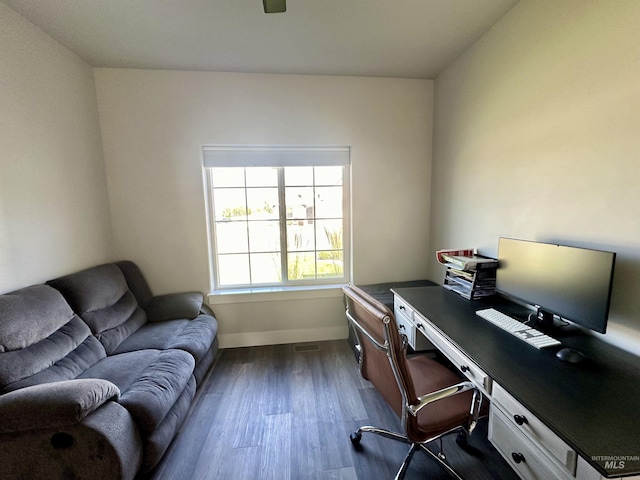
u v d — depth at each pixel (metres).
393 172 2.67
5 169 1.54
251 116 2.44
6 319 1.27
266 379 2.13
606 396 0.89
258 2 1.56
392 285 2.68
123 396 1.31
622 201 1.14
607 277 1.06
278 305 2.65
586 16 1.24
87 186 2.15
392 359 1.04
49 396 1.05
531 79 1.54
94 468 1.10
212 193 2.60
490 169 1.90
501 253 1.63
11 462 1.08
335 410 1.80
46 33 1.81
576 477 0.74
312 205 2.71
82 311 1.74
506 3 1.61
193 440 1.58
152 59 2.16
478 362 1.10
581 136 1.29
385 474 1.37
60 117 1.92
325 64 2.29
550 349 1.18
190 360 1.74
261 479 1.35
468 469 1.38
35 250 1.71
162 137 2.38
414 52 2.13
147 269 2.48
